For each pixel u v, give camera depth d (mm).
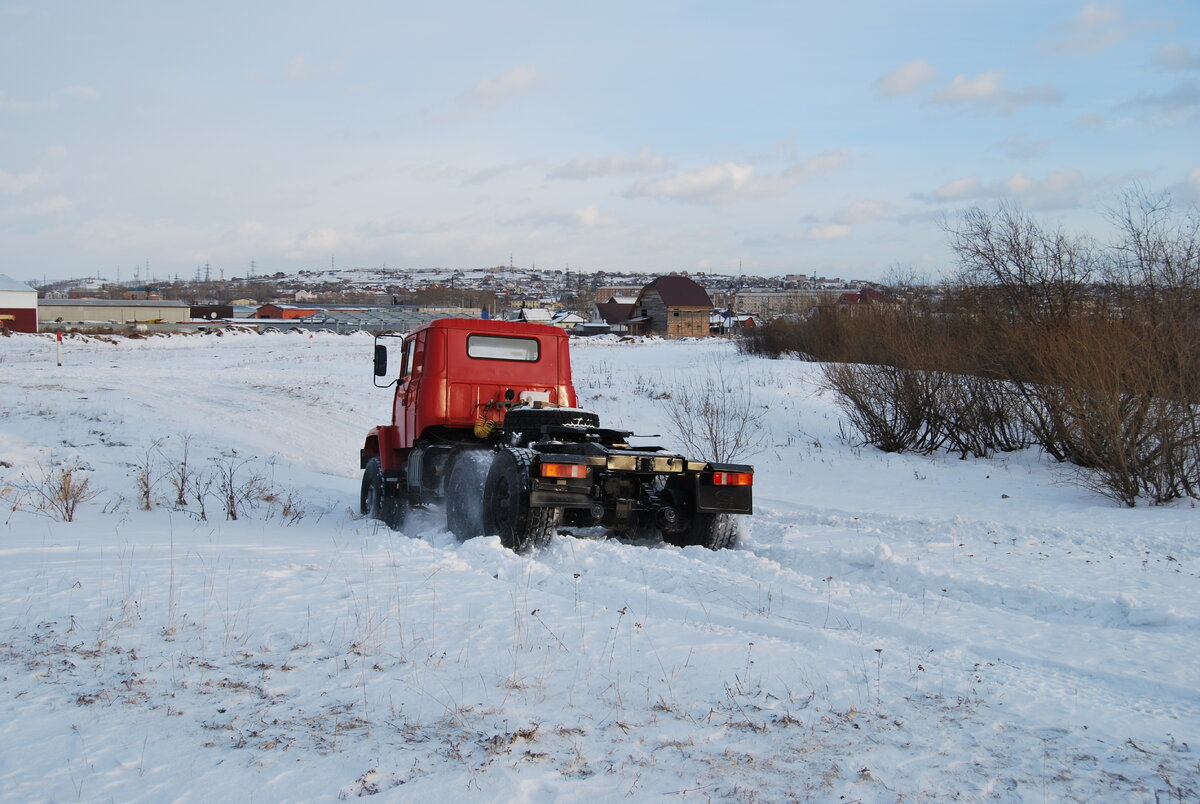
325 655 4766
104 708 4004
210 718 3902
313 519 11242
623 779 3365
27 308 64438
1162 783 3416
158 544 8180
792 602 6250
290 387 26891
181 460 15141
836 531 9766
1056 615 6242
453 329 10422
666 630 5309
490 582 6500
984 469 14680
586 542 7969
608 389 24609
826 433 18594
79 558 7328
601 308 105875
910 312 18875
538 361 10750
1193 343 11664
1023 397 15477
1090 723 4027
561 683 4367
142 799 3172
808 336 33062
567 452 8781
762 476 14844
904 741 3766
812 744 3711
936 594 6859
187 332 61344
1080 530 9336
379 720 3889
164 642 4973
